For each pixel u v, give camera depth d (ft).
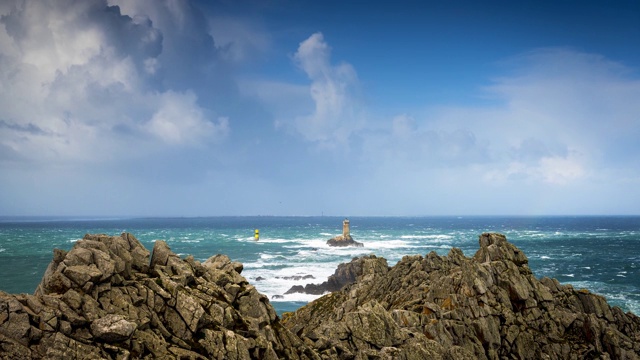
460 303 97.40
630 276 336.29
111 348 51.29
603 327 95.96
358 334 81.20
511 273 103.40
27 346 47.91
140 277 63.26
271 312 73.51
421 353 77.15
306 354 71.67
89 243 61.21
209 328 61.52
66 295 53.26
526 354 90.99
